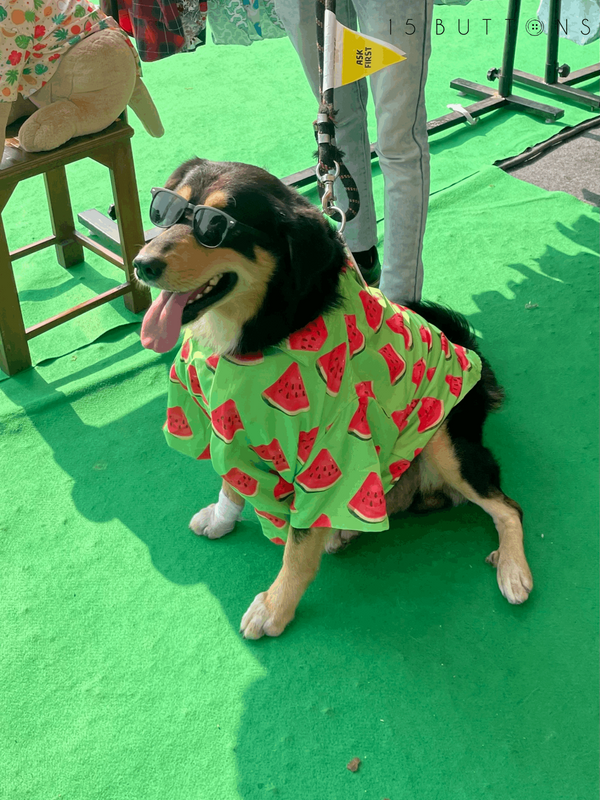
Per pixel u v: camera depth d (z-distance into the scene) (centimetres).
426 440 135
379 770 117
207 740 121
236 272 111
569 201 225
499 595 138
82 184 248
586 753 117
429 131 257
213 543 148
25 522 151
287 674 128
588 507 150
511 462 158
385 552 145
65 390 177
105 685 127
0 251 167
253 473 127
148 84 304
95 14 164
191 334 126
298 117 278
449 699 124
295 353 116
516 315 191
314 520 123
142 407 175
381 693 125
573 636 131
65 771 118
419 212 167
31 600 139
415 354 133
